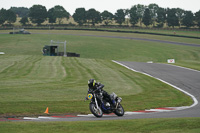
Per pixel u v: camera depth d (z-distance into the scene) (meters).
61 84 35.44
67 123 15.16
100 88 17.61
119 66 58.94
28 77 41.41
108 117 18.73
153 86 36.41
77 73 46.34
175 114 19.94
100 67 55.56
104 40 165.00
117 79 41.28
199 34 197.25
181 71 53.50
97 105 17.70
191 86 37.00
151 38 175.88
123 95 29.08
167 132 12.46
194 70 55.72
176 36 182.50
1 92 28.38
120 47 136.25
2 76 42.06
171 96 29.77
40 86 33.34
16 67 53.03
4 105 21.98
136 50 126.50
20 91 29.47
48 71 48.34
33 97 26.38
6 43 145.88
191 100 27.86
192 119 16.02
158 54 114.62
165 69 56.38
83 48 130.62
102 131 12.85
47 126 14.12
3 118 18.34
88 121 16.06
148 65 63.31
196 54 114.62
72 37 179.75
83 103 24.30
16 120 17.64
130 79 41.81
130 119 16.98
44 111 20.78
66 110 21.31
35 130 13.02
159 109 22.55
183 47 136.38
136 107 23.25
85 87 33.56
